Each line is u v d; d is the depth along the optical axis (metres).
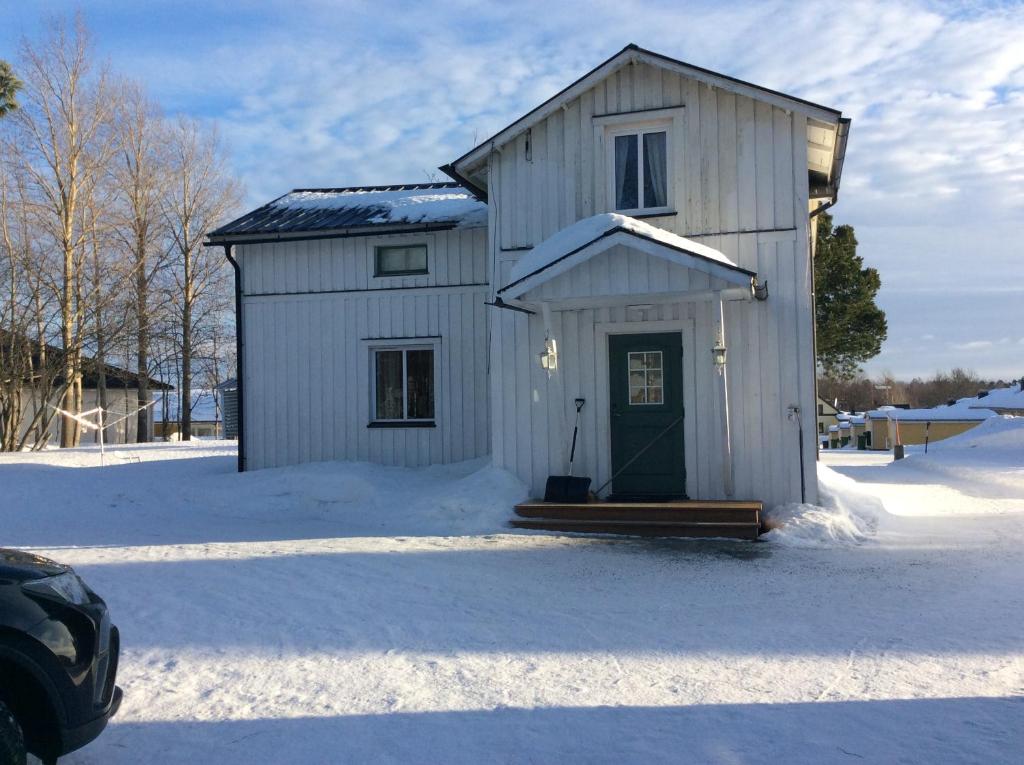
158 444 27.64
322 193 17.95
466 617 6.83
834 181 12.82
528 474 12.02
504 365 12.20
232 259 15.55
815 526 10.22
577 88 11.81
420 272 14.98
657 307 11.62
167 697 5.21
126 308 29.30
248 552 9.40
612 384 11.85
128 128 31.86
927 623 6.49
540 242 12.15
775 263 11.24
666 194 11.81
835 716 4.70
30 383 28.25
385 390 15.23
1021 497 14.16
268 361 15.42
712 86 11.44
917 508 12.67
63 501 13.45
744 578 8.15
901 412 46.66
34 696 3.84
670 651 5.91
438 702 5.04
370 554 9.27
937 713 4.71
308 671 5.62
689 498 11.42
